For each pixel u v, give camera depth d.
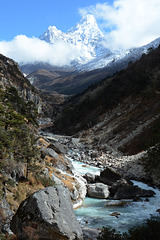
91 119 113.12
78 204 23.62
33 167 21.75
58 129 141.88
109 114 101.94
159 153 21.70
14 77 198.75
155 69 108.94
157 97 77.25
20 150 21.62
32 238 10.86
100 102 127.12
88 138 88.75
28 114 49.25
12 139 22.50
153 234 11.75
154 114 67.44
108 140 74.12
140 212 21.33
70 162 39.91
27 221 10.99
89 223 18.38
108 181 31.66
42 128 157.25
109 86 127.88
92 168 44.59
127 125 75.12
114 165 47.53
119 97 110.56
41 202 11.37
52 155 33.56
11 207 15.55
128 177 37.22
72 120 136.88
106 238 12.27
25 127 28.69
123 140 65.75
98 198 26.80
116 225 17.94
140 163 42.59
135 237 11.73
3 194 15.55
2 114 25.22
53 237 10.75
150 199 25.64
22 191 18.66
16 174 20.11
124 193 26.77
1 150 18.53
